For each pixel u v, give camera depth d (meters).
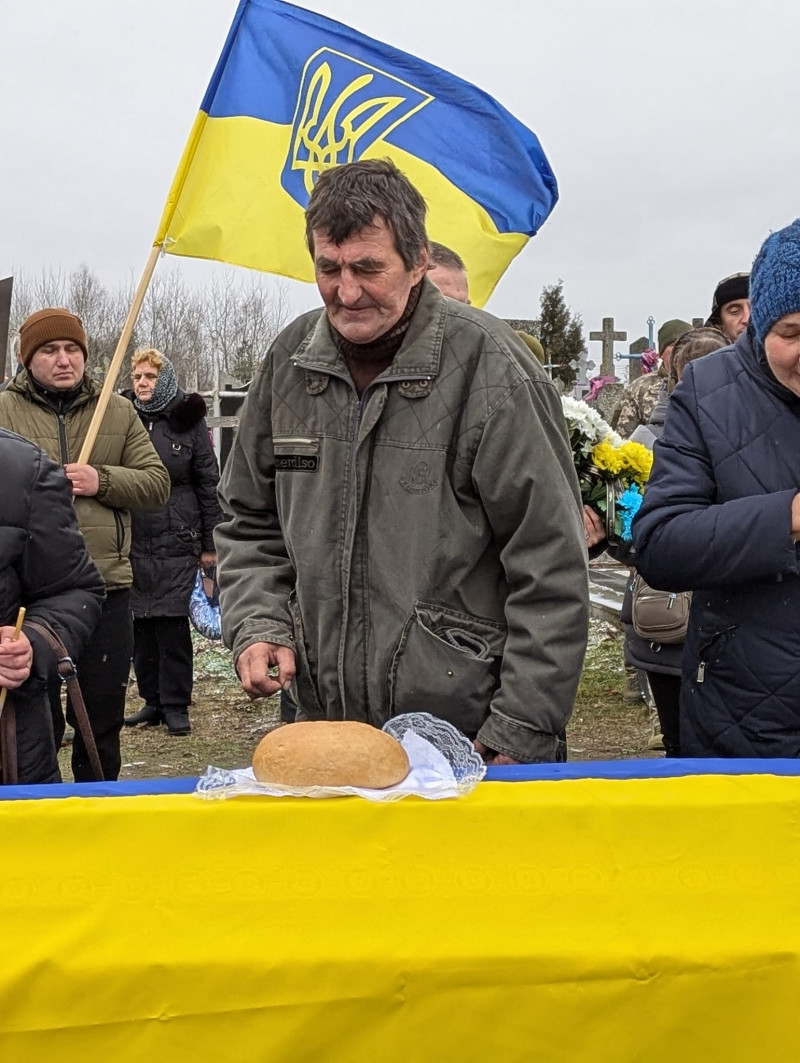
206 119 3.68
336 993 1.58
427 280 2.40
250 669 2.37
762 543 2.24
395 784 1.75
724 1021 1.63
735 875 1.67
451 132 3.77
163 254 3.66
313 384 2.41
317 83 3.74
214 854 1.62
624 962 1.61
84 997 1.57
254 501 2.63
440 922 1.62
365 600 2.37
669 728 3.82
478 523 2.37
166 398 6.15
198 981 1.57
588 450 2.97
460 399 2.31
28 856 1.60
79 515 4.28
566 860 1.66
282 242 3.68
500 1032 1.60
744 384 2.39
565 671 2.29
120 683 4.38
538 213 3.79
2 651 2.43
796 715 2.32
